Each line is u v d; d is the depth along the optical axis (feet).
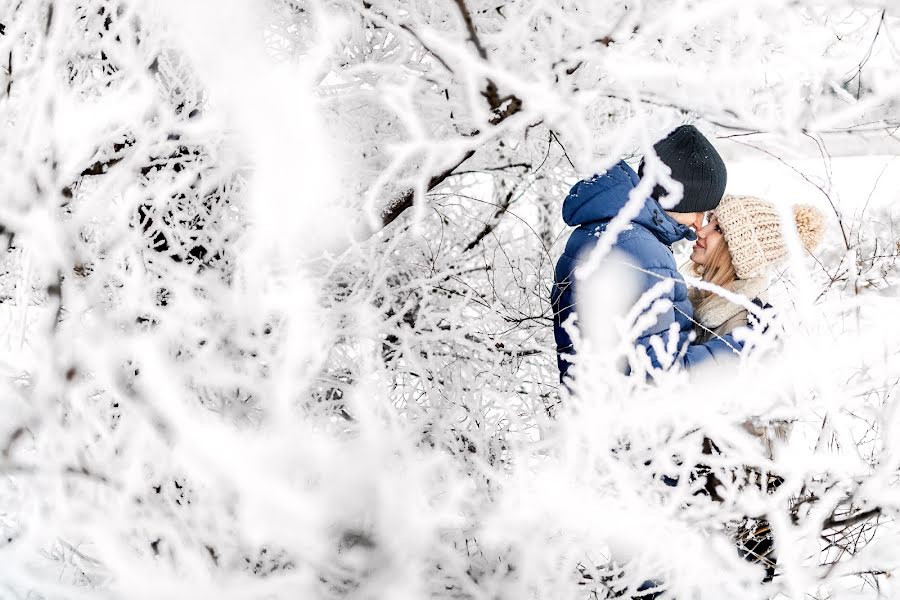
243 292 3.84
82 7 4.66
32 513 3.45
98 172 5.08
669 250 5.41
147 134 4.33
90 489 3.81
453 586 4.23
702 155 5.36
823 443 4.33
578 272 3.53
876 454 4.36
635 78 4.29
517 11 5.01
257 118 2.83
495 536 3.84
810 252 5.45
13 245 4.54
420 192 3.97
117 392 3.47
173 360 4.37
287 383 3.30
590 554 4.63
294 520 3.14
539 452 4.98
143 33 4.44
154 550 4.03
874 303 3.79
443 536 4.24
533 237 7.65
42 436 3.57
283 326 4.18
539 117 4.79
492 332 6.68
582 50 4.37
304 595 3.64
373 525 3.49
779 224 5.33
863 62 4.07
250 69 2.84
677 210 5.51
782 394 4.09
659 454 4.03
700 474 4.95
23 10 4.09
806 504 4.35
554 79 4.52
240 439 3.30
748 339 4.13
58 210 4.23
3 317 5.02
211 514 3.79
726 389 3.84
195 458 3.21
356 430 5.27
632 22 4.02
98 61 5.11
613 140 5.41
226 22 2.85
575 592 4.08
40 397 3.55
